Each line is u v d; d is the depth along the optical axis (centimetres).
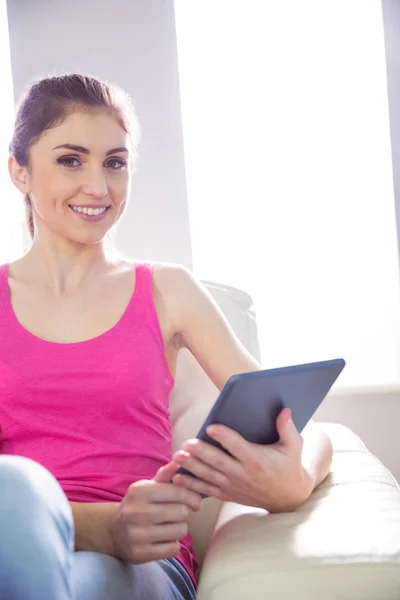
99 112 131
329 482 120
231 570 92
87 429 126
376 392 219
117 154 133
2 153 240
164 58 228
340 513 105
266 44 238
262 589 90
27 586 69
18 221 225
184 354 148
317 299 236
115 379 126
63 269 135
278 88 237
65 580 73
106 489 122
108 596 90
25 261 139
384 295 233
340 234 234
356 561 90
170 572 111
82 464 124
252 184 238
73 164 131
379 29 232
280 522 103
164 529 100
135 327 131
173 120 228
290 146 236
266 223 237
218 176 239
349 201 234
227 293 157
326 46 236
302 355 236
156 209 229
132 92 229
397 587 89
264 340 238
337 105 235
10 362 127
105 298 134
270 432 105
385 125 231
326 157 235
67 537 77
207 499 137
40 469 79
